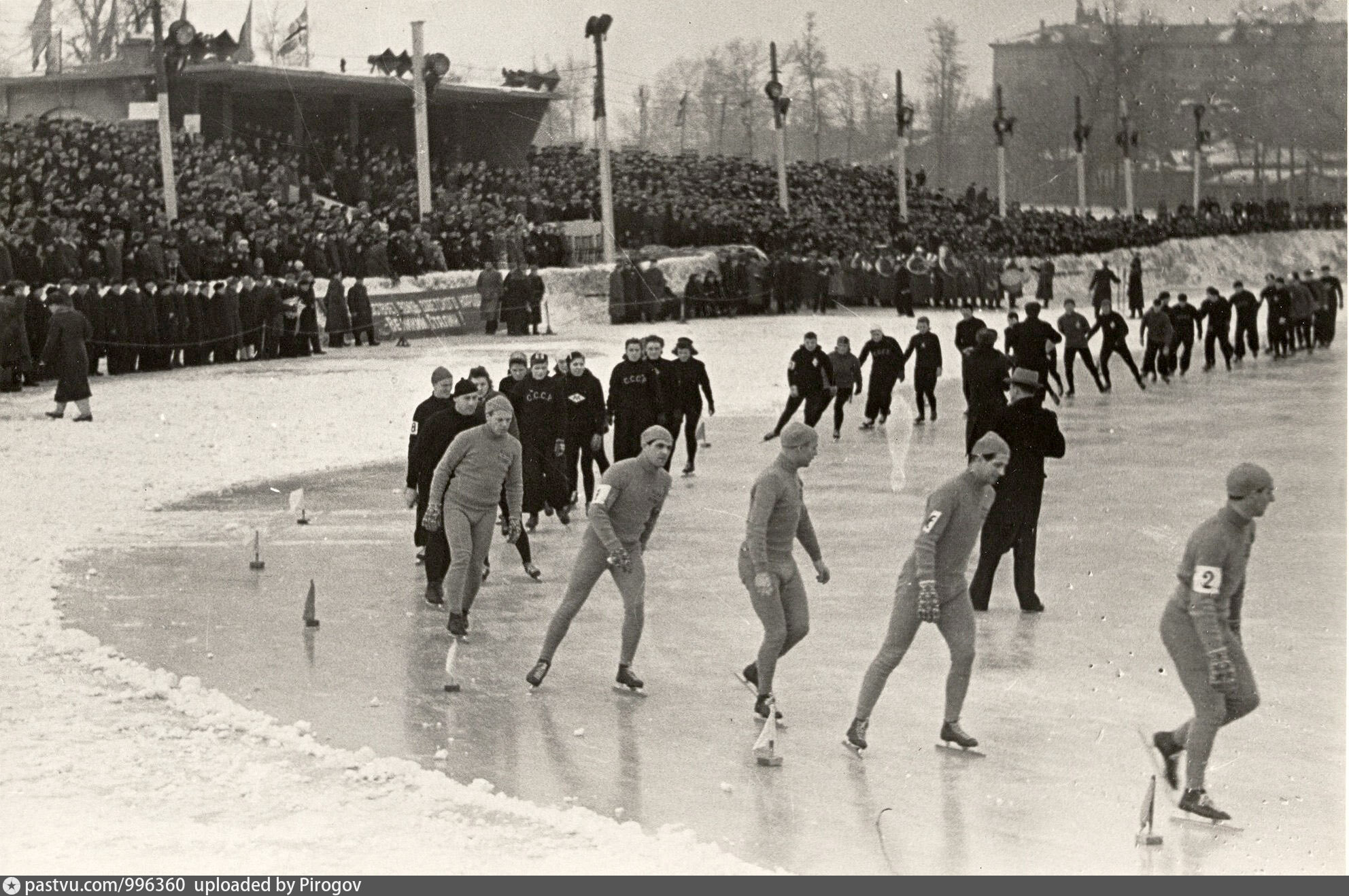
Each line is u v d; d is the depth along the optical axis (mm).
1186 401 35250
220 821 8922
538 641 13852
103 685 12078
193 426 28594
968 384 23844
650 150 83312
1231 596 9836
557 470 19234
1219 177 112500
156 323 37781
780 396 35750
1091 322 63656
